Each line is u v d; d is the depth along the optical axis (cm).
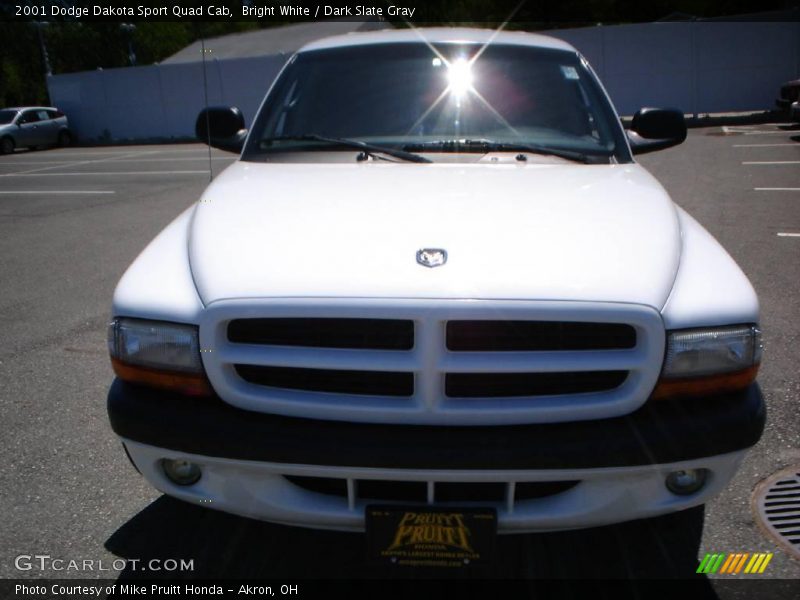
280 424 185
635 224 215
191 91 2411
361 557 235
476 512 184
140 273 207
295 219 219
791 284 493
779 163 1045
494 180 254
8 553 236
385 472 182
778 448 292
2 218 878
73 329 449
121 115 2511
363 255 194
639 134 339
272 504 192
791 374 358
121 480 278
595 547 237
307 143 302
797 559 230
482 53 329
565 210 223
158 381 193
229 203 238
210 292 189
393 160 285
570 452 180
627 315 180
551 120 305
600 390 186
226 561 233
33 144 2234
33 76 3694
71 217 871
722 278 198
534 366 180
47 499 266
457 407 182
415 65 324
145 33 3344
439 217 216
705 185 889
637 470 184
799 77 1870
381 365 180
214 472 194
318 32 2997
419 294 179
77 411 335
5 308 495
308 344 184
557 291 181
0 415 332
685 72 1927
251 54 2906
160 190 1109
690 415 185
